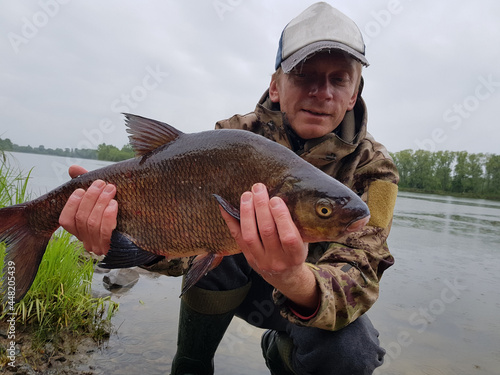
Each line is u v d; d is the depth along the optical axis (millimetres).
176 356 714
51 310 838
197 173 487
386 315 1042
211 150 486
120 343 799
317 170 464
